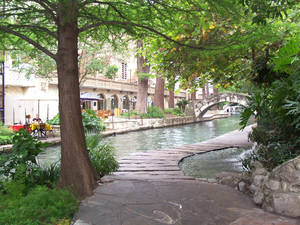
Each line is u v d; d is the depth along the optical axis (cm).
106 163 615
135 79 4391
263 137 691
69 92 437
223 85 993
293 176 328
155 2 438
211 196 406
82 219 320
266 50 693
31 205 340
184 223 305
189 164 811
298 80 440
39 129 1295
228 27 570
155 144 1375
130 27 512
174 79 867
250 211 339
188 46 510
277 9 445
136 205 366
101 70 1950
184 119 3031
